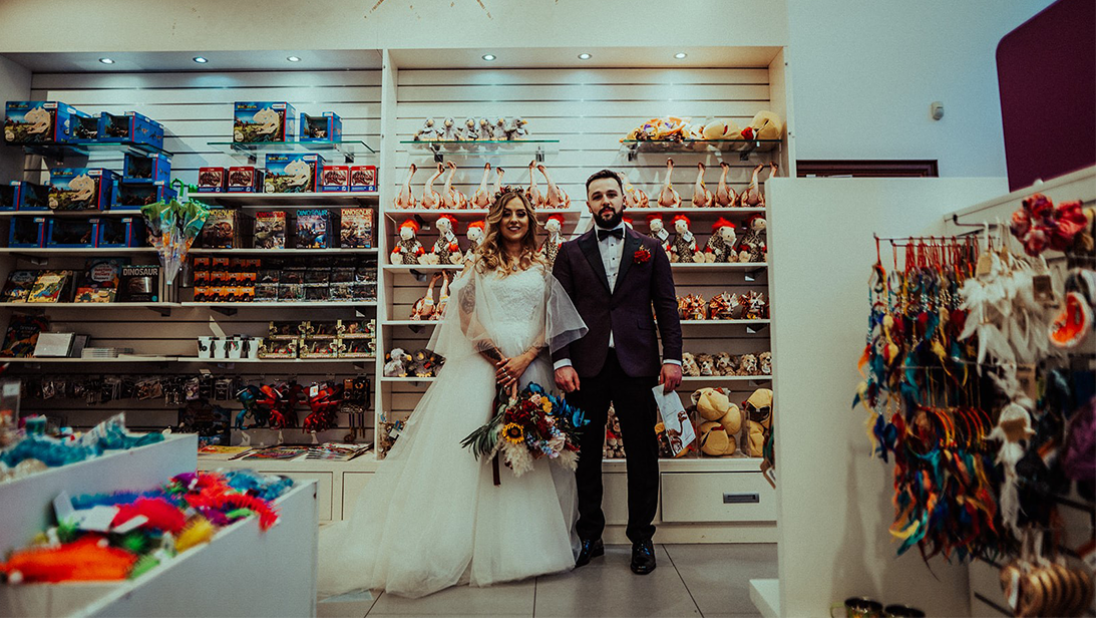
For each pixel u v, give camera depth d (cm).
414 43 352
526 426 241
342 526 283
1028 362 136
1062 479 125
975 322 140
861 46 397
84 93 382
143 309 371
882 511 181
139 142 355
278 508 157
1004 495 134
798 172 391
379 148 372
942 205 188
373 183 352
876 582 179
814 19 398
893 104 394
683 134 349
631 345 264
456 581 236
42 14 355
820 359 183
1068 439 121
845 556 180
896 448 158
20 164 373
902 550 160
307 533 176
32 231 356
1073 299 116
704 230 368
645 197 351
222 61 369
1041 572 126
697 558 274
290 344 350
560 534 251
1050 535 132
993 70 399
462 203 356
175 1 355
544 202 349
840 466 182
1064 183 142
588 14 351
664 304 272
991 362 149
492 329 263
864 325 184
